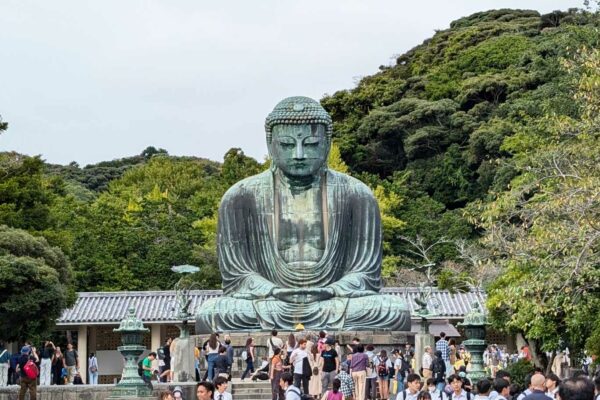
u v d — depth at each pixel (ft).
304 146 143.02
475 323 106.01
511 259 108.06
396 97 293.64
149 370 117.29
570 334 111.65
